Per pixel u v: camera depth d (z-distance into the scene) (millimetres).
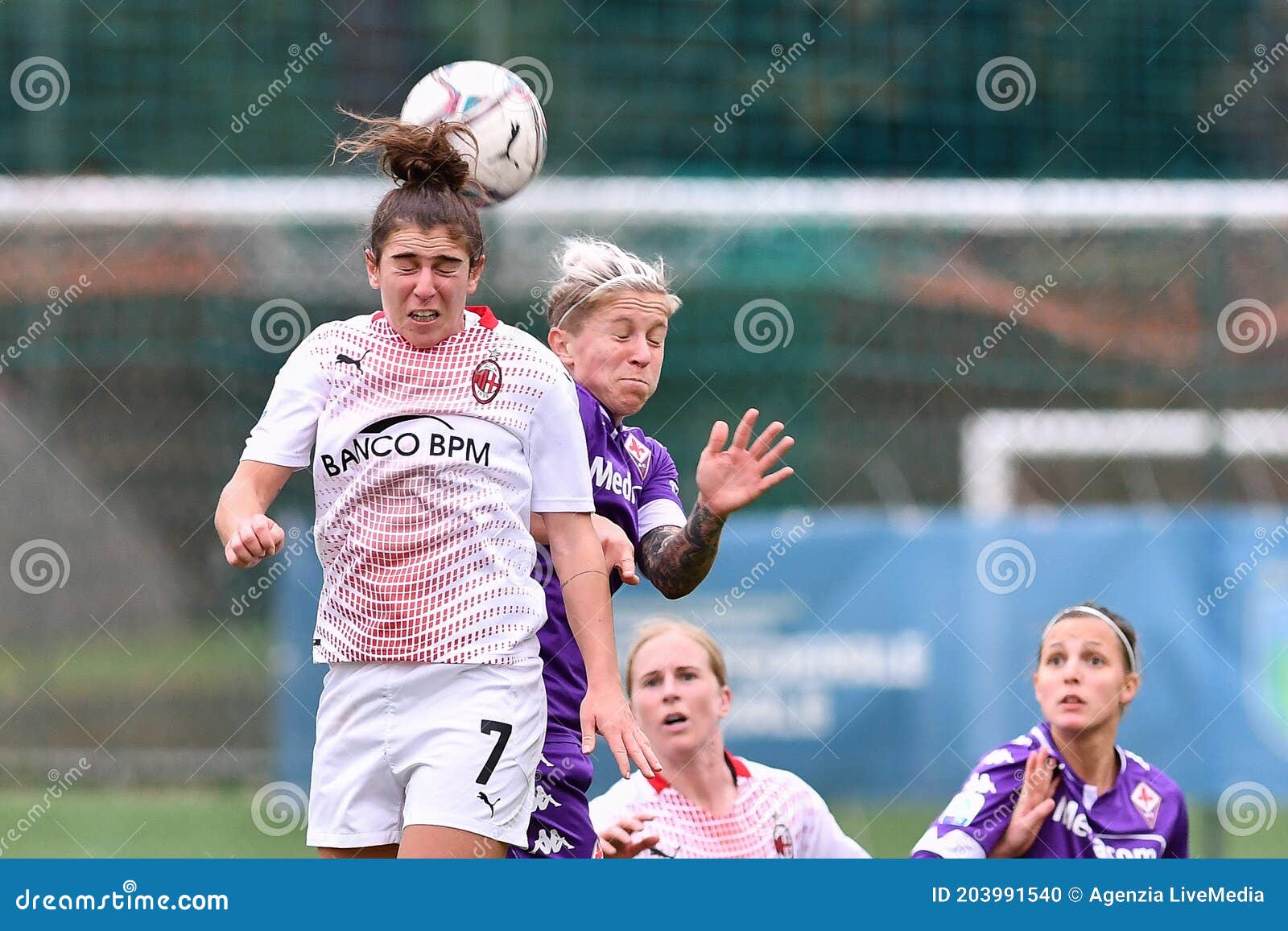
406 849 9938
